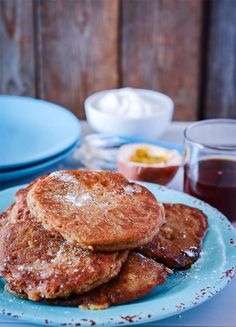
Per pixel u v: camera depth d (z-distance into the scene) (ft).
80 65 3.75
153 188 1.89
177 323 1.39
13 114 2.52
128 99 2.56
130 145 2.20
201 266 1.51
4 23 3.64
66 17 3.62
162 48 3.69
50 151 2.11
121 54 3.71
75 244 1.37
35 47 3.70
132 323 1.28
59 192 1.49
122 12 3.61
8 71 3.77
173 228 1.62
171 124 2.80
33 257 1.39
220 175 1.88
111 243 1.36
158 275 1.41
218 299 1.48
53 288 1.31
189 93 3.80
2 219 1.61
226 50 3.69
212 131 2.06
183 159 2.01
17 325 1.37
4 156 2.26
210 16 3.61
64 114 2.47
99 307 1.31
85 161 2.27
